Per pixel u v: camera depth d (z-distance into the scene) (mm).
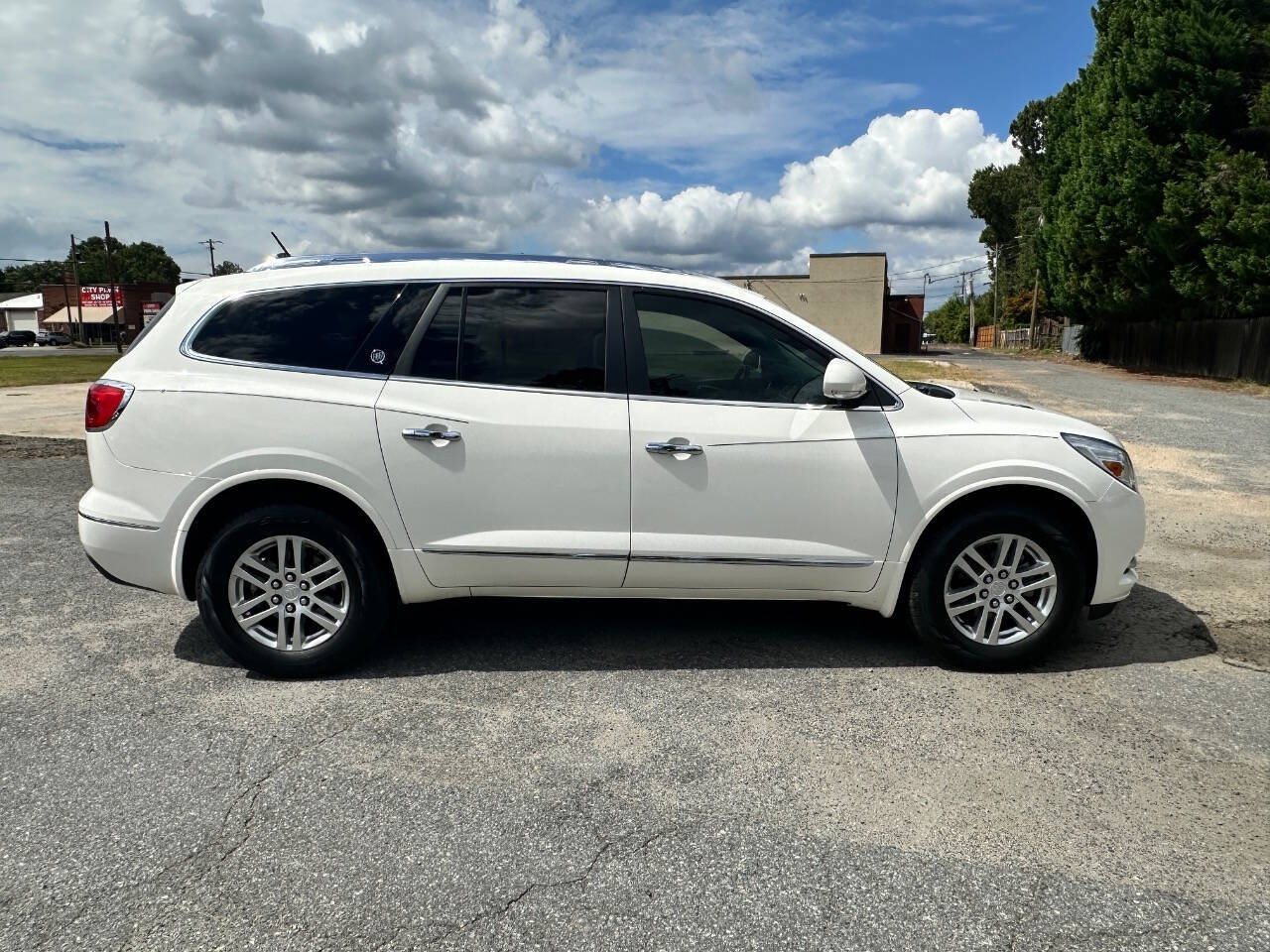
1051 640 3906
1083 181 27812
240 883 2451
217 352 3787
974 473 3811
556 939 2238
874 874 2512
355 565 3775
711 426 3787
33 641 4293
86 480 8477
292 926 2277
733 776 3039
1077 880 2488
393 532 3762
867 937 2254
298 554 3779
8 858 2553
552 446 3752
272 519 3707
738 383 3891
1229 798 2908
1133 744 3277
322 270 3893
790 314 3943
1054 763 3137
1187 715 3518
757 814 2809
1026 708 3580
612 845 2641
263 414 3688
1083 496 3828
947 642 3912
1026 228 65875
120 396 3727
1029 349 53938
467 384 3791
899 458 3822
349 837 2672
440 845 2637
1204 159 23453
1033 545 3848
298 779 3002
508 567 3830
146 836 2668
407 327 3820
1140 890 2445
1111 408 15469
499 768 3096
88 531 3775
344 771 3064
